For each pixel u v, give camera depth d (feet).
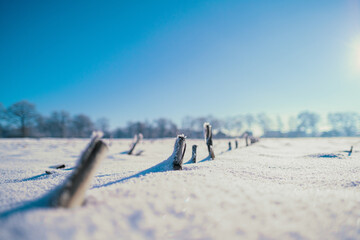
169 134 192.65
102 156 6.72
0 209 6.24
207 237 4.65
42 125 190.49
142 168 16.58
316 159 22.15
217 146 49.75
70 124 204.23
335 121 218.59
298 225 5.26
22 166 20.40
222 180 8.97
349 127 212.02
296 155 27.91
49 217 4.97
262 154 27.96
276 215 5.71
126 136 206.28
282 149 42.73
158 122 213.46
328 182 11.78
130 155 30.81
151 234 4.72
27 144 72.08
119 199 6.53
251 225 5.17
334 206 6.40
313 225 5.29
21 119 161.48
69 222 4.81
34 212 5.24
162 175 10.18
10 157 29.89
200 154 27.58
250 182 10.43
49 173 15.62
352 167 15.92
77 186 5.96
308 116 223.92
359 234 4.90
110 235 4.54
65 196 5.74
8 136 158.81
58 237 4.26
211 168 14.47
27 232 4.35
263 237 4.70
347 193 8.25
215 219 5.38
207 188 7.43
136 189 7.47
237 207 6.06
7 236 4.19
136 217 5.34
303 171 15.21
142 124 209.15
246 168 15.20
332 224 5.35
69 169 18.22
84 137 197.57
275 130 223.10
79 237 4.32
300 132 223.10
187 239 4.58
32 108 165.68
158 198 6.51
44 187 9.88
